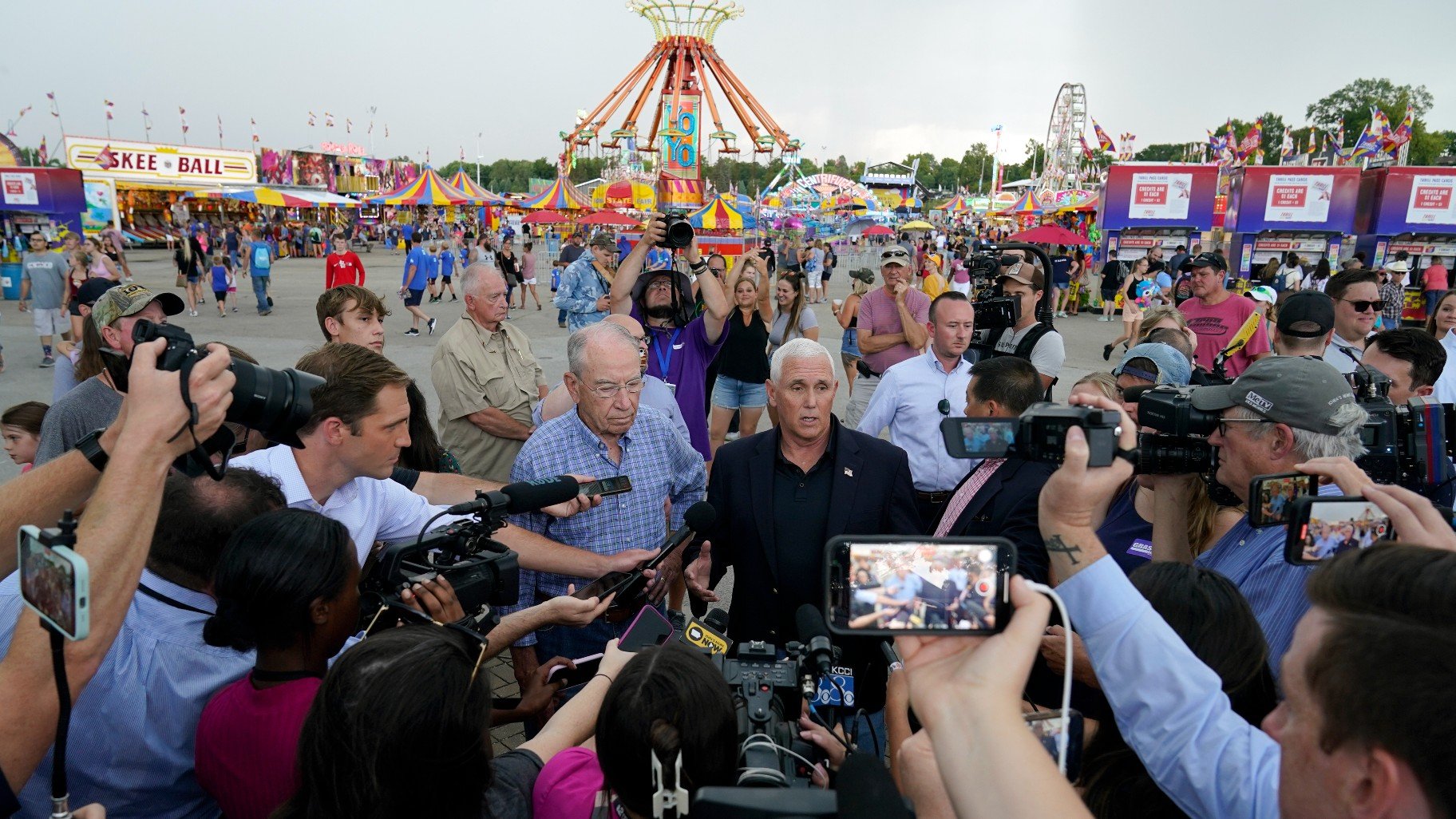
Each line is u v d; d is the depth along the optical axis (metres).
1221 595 1.51
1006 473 2.72
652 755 1.29
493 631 2.11
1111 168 21.61
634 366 2.69
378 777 1.26
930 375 4.07
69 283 10.34
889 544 0.98
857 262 38.28
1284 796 0.94
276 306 17.81
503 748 3.38
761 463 2.78
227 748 1.57
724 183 45.12
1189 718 1.17
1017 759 0.83
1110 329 17.91
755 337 6.42
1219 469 2.00
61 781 1.13
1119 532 2.77
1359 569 1.00
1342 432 1.80
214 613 1.78
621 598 2.56
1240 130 88.12
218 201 43.66
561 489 2.20
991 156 129.88
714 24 33.75
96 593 1.16
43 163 43.00
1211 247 22.58
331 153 60.84
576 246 18.67
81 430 3.11
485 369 4.25
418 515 2.62
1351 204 20.27
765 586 2.72
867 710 2.59
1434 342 3.46
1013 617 0.96
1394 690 0.80
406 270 14.23
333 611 1.63
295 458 2.23
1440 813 0.77
